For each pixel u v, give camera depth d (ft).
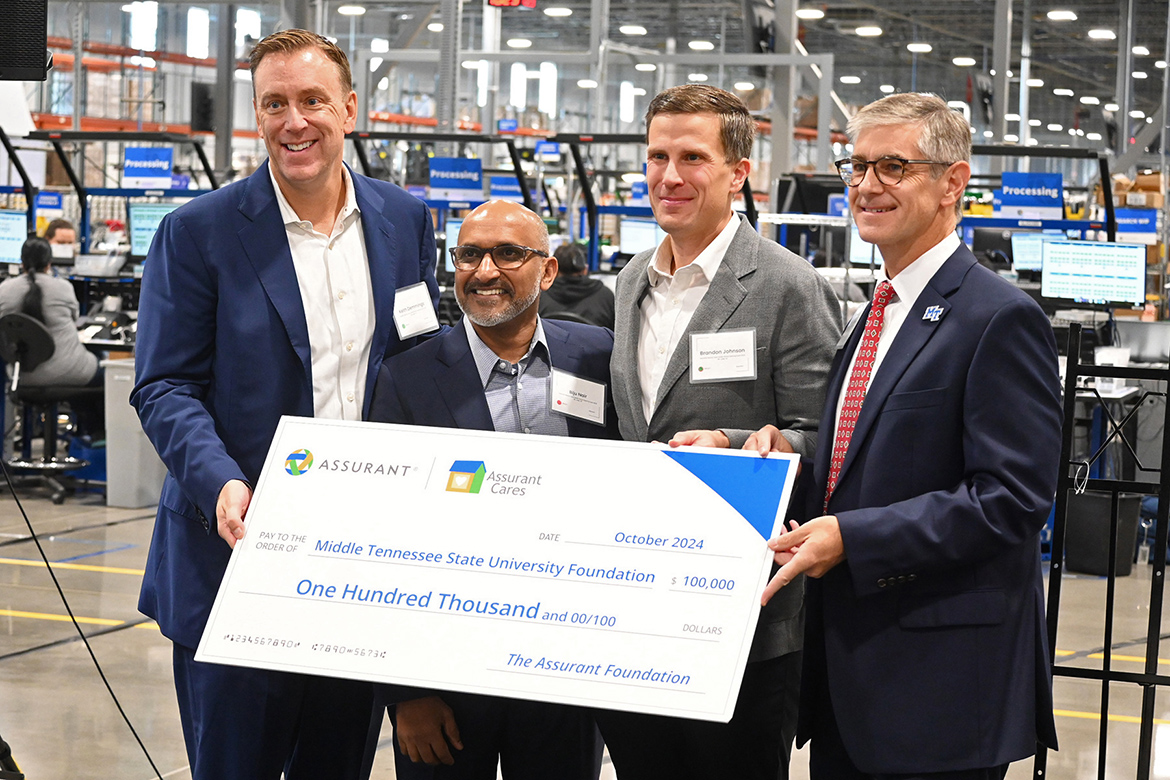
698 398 6.46
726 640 5.28
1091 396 19.70
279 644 5.68
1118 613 16.81
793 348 6.43
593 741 7.27
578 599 5.52
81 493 23.62
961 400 5.45
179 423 6.52
